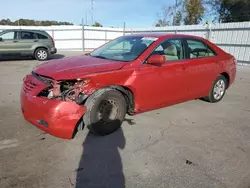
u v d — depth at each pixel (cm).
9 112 409
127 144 304
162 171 247
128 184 224
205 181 232
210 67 462
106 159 267
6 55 1152
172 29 1681
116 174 240
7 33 1152
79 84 288
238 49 1289
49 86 287
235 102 527
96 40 2239
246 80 828
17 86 616
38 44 1212
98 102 305
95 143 305
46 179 228
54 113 271
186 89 423
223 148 302
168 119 402
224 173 247
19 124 356
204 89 468
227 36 1334
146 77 347
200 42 459
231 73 524
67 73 290
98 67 314
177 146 304
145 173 243
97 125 312
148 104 365
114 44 434
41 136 319
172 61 392
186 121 396
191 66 419
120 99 329
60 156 271
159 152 286
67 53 1855
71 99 283
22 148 286
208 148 301
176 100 414
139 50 368
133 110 352
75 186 219
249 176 243
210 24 1414
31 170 242
